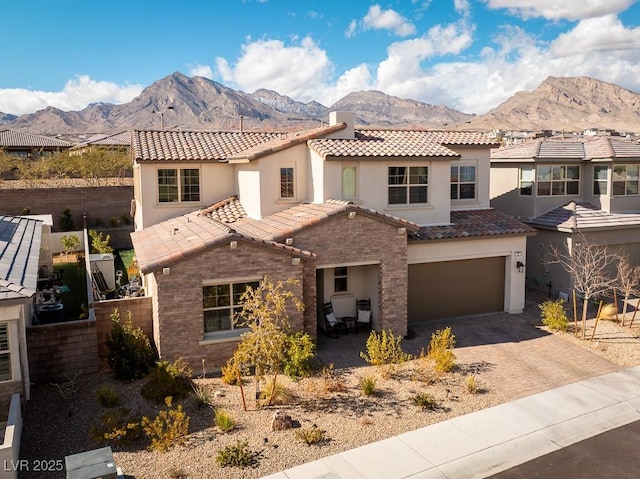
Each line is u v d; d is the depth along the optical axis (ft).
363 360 53.21
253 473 34.24
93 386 46.03
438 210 68.08
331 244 56.13
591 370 51.21
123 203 107.86
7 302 37.01
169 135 80.59
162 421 39.58
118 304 53.01
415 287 65.26
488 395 45.78
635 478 34.19
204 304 50.01
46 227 78.95
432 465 35.60
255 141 81.87
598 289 72.79
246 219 67.92
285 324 48.14
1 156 137.80
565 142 85.56
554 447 37.88
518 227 69.00
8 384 39.29
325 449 37.14
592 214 78.33
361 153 63.16
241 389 42.55
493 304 69.67
